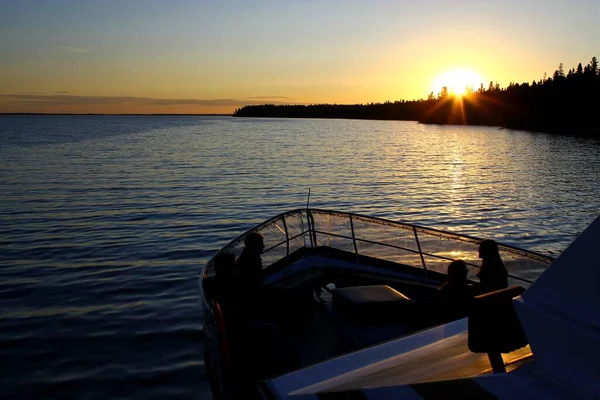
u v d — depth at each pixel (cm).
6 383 822
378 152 6462
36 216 2159
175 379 838
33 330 1021
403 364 300
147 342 972
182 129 15000
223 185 3198
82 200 2578
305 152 6238
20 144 7144
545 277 235
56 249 1636
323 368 308
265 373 526
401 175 3916
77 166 4281
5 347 947
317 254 777
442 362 292
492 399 224
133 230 1928
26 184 3148
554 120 14712
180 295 1234
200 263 1507
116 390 806
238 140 8831
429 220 2259
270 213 2319
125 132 12231
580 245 223
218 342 488
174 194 2814
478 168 4578
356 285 723
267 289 655
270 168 4284
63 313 1112
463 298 557
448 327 364
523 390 223
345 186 3253
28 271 1405
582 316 218
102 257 1551
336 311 654
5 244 1694
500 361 269
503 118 19300
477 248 661
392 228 724
